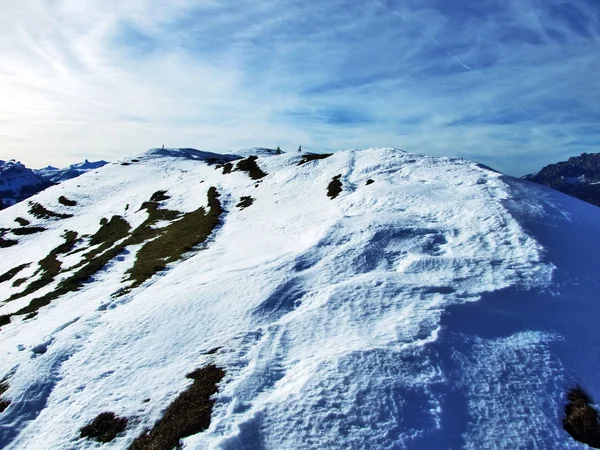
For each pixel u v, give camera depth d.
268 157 65.81
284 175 51.59
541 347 15.28
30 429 14.84
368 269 21.39
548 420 12.62
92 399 15.48
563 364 14.66
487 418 12.54
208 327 18.52
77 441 13.73
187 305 20.80
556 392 13.55
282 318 18.23
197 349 17.05
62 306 27.09
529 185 31.23
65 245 54.06
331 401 12.91
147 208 58.25
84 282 32.25
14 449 14.09
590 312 17.27
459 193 30.11
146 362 17.02
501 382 13.72
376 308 17.55
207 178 66.75
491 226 23.95
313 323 17.28
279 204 41.81
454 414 12.60
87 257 43.84
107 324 21.17
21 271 49.28
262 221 37.53
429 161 40.97
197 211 49.06
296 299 19.52
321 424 12.25
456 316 16.56
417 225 25.58
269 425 12.41
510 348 15.19
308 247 24.83
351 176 42.31
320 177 45.91
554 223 24.33
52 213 73.25
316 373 13.99
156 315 20.53
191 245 34.22
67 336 20.42
